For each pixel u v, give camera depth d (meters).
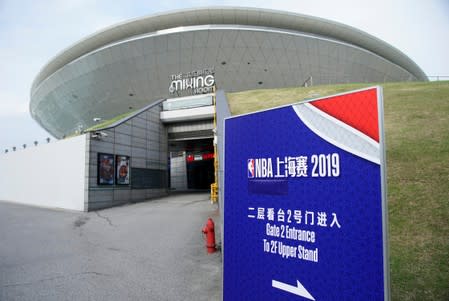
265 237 3.53
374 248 2.61
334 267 2.87
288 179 3.37
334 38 49.03
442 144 8.69
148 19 42.53
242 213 3.83
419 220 5.99
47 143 19.14
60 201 17.30
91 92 48.66
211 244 6.95
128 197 18.98
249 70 43.56
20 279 5.50
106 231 9.95
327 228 2.96
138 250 7.38
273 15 43.72
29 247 7.92
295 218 3.25
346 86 23.14
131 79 44.56
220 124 9.02
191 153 42.03
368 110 2.76
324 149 3.08
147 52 41.97
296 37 42.91
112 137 17.94
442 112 11.35
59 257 6.93
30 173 20.69
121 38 44.62
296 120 3.37
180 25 43.00
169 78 43.53
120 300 4.51
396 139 9.70
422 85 17.84
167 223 10.91
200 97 24.05
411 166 7.95
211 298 4.48
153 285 5.06
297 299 3.12
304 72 45.88
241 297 3.67
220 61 42.34
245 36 41.09
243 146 3.94
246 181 3.84
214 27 41.41
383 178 2.60
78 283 5.25
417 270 4.68
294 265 3.20
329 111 3.06
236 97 22.61
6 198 23.78
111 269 5.97
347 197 2.84
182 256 6.72
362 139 2.78
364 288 2.65
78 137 16.66
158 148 23.42
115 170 17.97
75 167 16.52
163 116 24.00
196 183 43.38
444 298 4.01
